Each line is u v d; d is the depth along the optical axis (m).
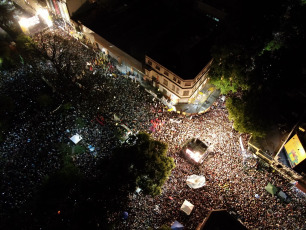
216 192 39.88
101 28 60.62
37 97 52.16
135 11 65.56
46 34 67.19
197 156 43.03
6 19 67.88
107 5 68.62
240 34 54.03
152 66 52.88
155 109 52.56
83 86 53.53
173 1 68.06
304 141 39.38
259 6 55.00
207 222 31.22
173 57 51.84
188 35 57.28
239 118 44.16
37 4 71.00
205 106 54.50
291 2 63.44
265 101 44.41
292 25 61.62
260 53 57.56
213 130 49.25
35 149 43.34
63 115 49.12
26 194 38.31
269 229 36.06
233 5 63.44
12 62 57.81
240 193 39.72
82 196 35.94
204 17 64.38
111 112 49.84
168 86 53.50
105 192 35.47
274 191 39.12
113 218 36.22
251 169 43.19
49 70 57.03
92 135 46.12
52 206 35.66
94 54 63.44
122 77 59.19
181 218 37.25
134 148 37.00
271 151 43.88
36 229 35.25
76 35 67.19
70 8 61.78
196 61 51.56
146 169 35.75
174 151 45.41
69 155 43.28
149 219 36.72
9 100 47.34
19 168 40.72
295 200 39.62
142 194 39.28
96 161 42.34
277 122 47.75
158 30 60.50
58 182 35.72
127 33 59.72
